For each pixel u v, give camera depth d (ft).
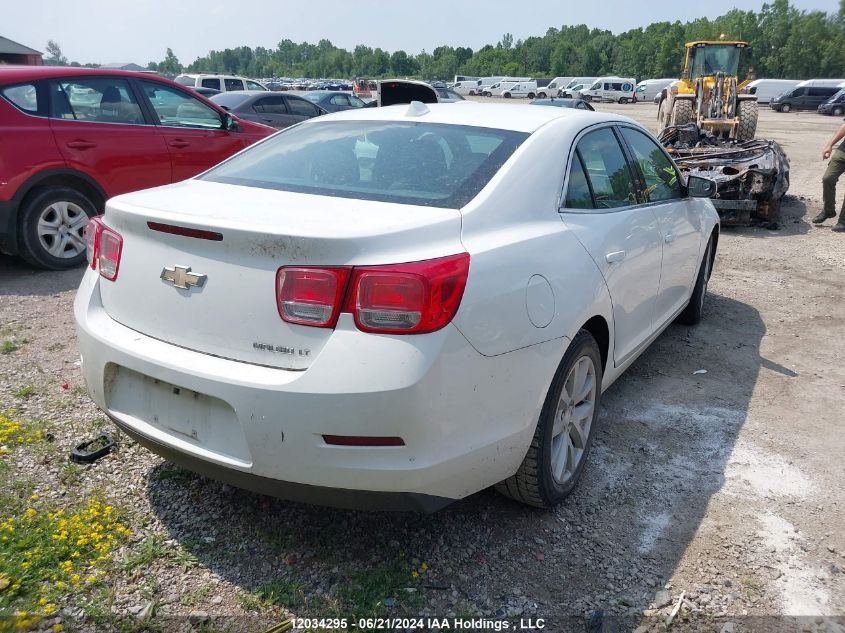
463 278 7.43
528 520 9.52
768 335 17.11
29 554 8.28
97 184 20.75
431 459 7.34
